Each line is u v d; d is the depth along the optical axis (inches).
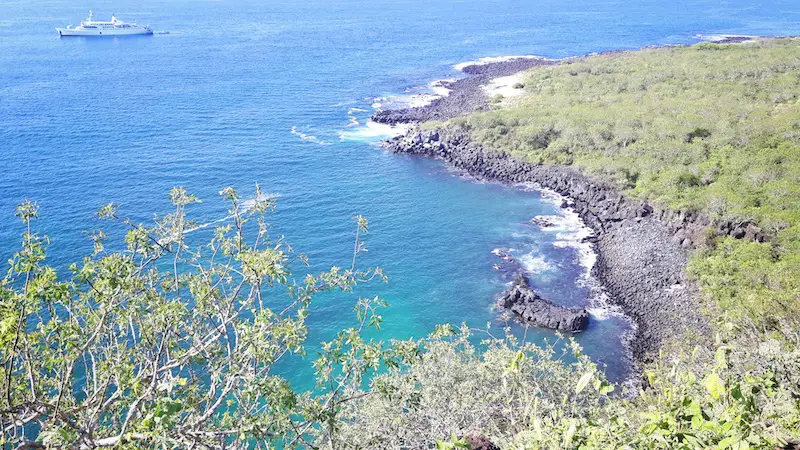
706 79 4252.0
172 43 7273.6
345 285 597.3
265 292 1973.4
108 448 445.7
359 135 3725.4
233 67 5738.2
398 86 4968.0
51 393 641.6
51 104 4170.8
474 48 6953.7
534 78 4859.7
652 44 7047.2
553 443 367.2
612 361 1700.3
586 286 2096.5
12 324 410.3
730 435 310.8
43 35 7795.3
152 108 4185.5
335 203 2746.1
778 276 1766.7
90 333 513.3
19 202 2513.5
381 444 725.9
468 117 3676.2
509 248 2381.9
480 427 720.3
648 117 3383.4
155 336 548.7
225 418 464.1
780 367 454.6
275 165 3176.7
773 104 3501.5
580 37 7765.8
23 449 398.0
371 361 544.4
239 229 610.9
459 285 2124.8
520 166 3102.9
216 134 3659.0
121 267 515.8
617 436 351.9
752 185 2428.6
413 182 3021.7
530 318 1897.1
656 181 2613.2
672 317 1846.7
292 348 533.3
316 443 745.6
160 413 382.0
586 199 2736.2
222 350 561.9
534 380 778.8
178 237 574.9
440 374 839.7
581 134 3223.4
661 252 2199.8
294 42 7377.0
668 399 356.5
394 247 2380.7
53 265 2001.7
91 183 2787.9
